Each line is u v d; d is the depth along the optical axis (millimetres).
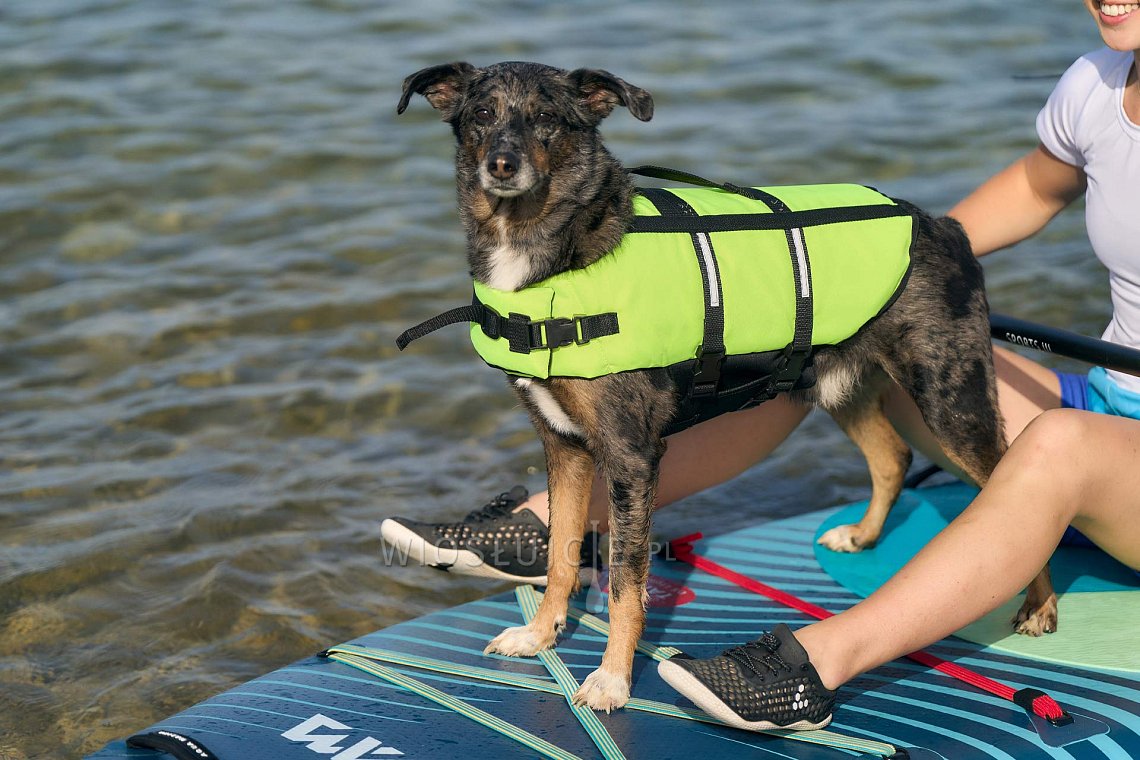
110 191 8156
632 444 3578
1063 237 7715
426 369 6504
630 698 3549
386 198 8219
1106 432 3350
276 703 3600
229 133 8969
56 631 4547
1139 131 3795
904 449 4477
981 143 8883
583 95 3783
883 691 3578
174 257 7520
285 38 10703
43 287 7156
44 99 9367
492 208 3662
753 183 8242
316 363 6516
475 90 3797
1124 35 3645
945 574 3270
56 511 5273
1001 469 3363
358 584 4906
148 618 4637
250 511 5328
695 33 10938
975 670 3680
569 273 3553
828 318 3717
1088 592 4102
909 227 3818
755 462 4500
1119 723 3377
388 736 3400
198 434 5914
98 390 6234
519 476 5680
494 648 3896
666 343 3549
